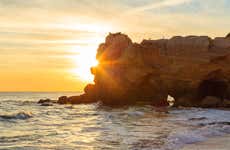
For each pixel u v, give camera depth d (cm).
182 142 1759
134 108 4978
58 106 5678
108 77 6022
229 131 2188
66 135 2128
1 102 7125
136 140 1884
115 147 1678
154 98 5900
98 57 6325
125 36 6372
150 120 3072
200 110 4500
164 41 6009
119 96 5947
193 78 5666
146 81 5966
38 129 2472
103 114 3850
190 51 5772
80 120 3175
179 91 5784
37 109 4941
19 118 3347
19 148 1642
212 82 5834
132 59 5891
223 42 5731
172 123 2777
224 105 5253
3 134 2173
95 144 1772
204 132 2112
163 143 1761
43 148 1655
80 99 6431
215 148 1591
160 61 5859
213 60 5644
